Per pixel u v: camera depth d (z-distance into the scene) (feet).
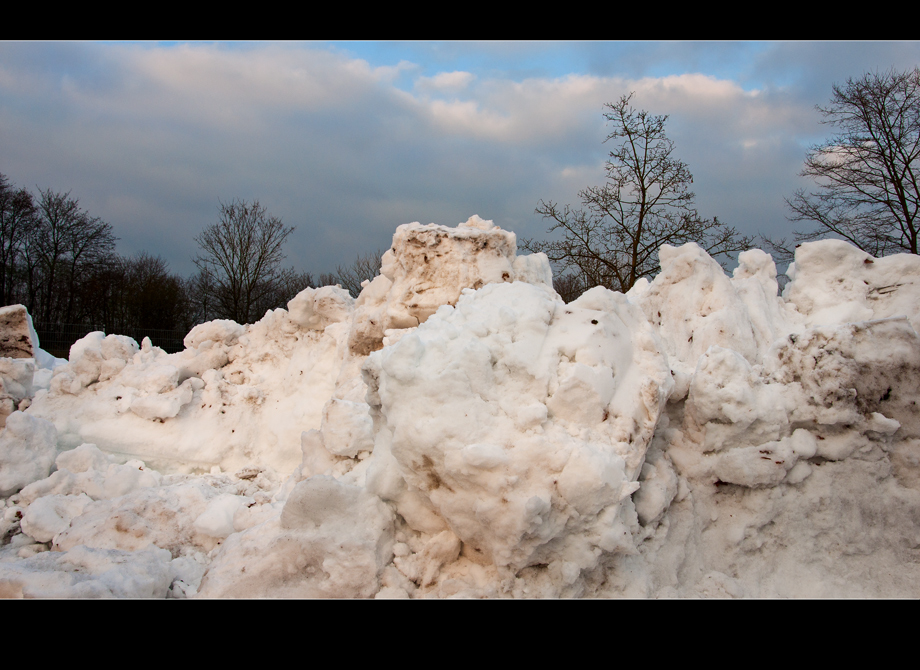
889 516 11.41
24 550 12.44
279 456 18.43
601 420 10.23
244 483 16.75
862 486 11.52
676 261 17.78
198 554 12.35
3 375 18.34
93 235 95.81
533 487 9.25
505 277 17.11
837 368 11.38
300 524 10.50
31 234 91.91
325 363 19.52
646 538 10.80
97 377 19.26
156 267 112.68
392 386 10.13
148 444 17.88
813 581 11.25
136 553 11.27
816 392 11.47
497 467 9.25
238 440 18.62
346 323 19.77
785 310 17.81
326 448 14.37
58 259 93.66
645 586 10.01
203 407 19.10
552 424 10.00
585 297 11.66
